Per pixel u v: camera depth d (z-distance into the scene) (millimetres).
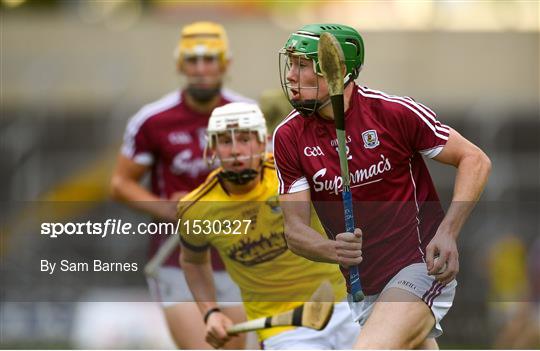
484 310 27125
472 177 15094
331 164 15242
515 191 46188
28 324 27969
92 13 64438
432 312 15594
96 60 51875
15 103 50625
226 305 19109
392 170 15281
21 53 51906
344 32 15008
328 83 14312
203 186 17656
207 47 23250
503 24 61062
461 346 26938
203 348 20484
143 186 25297
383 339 15172
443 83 53156
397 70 53281
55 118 49938
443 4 61844
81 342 28406
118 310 28906
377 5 65688
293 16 66250
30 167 46656
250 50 52125
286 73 15602
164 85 52031
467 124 50938
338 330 17750
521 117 50500
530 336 28359
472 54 53688
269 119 20453
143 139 23516
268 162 17781
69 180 47000
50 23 52781
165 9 64750
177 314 20703
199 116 23594
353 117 15109
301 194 15492
